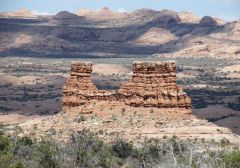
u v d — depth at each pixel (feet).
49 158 387.55
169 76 548.72
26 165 379.55
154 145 449.06
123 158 442.50
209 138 514.27
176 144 360.89
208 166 239.30
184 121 539.29
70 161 398.42
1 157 372.79
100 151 436.76
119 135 506.07
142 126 530.68
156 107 547.90
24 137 485.56
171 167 231.30
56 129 542.57
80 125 541.34
